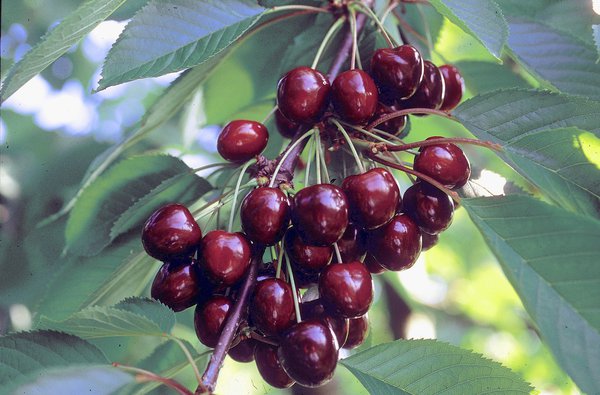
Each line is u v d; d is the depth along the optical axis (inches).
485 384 21.1
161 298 20.8
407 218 21.6
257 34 27.2
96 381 18.5
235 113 29.3
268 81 28.5
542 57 25.4
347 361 21.6
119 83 20.9
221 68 28.1
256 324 20.3
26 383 18.7
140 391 20.0
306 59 26.8
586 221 19.2
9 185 37.7
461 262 49.1
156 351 25.2
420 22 28.6
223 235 20.6
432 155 21.4
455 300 52.8
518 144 21.4
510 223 19.7
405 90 22.3
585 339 18.6
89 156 40.5
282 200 20.6
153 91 48.2
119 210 25.4
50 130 42.5
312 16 26.9
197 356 21.0
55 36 20.6
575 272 19.1
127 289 25.8
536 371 48.6
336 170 24.7
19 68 20.7
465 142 21.2
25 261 34.7
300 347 19.7
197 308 20.9
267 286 20.3
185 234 20.8
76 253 25.2
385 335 36.7
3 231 35.8
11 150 39.9
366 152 22.3
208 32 21.8
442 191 21.6
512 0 27.1
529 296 19.1
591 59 25.1
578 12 27.1
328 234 20.3
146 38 21.3
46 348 19.5
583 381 18.3
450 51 29.4
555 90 25.0
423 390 21.2
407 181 32.9
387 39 24.0
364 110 21.8
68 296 25.2
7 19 35.8
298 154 22.3
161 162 24.9
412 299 35.3
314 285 22.2
